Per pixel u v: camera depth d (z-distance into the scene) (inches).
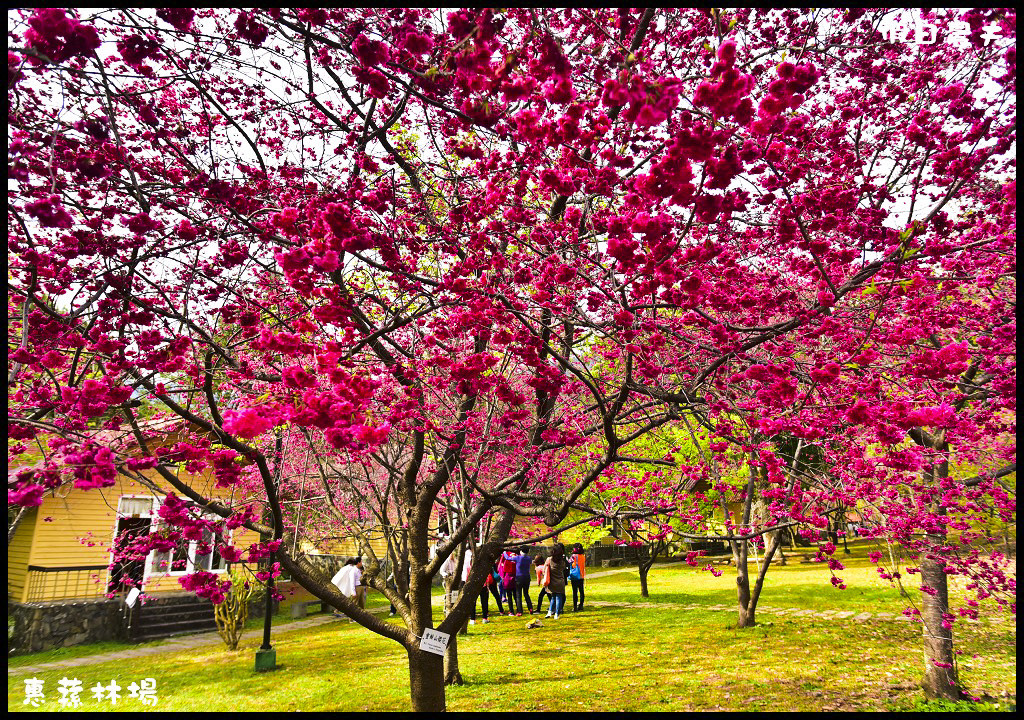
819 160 186.2
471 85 102.2
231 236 153.9
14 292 142.6
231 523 159.5
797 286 217.2
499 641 404.2
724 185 104.6
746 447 178.7
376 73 119.0
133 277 161.3
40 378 150.9
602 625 445.1
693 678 284.7
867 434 198.2
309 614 619.5
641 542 231.1
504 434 237.8
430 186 194.7
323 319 132.3
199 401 192.7
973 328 198.5
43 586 464.4
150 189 152.1
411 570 228.2
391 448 285.7
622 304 143.9
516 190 161.6
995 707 224.5
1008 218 158.6
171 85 164.2
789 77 94.2
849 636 356.2
